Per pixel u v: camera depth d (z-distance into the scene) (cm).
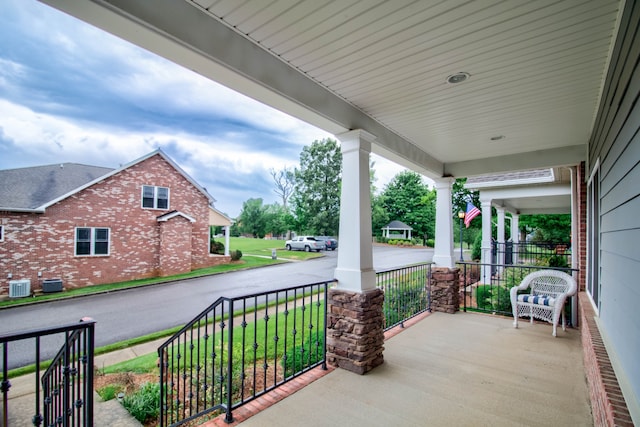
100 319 715
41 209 995
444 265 558
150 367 428
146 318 721
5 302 862
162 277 1228
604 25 197
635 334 150
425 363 340
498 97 308
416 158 477
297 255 1981
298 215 3222
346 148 343
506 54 233
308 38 219
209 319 678
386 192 3397
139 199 1226
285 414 245
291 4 185
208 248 1470
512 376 311
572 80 271
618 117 198
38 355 137
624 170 179
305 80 273
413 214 3212
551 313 476
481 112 345
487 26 201
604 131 266
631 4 159
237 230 4088
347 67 258
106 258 1139
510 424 234
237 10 193
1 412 344
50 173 1299
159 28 175
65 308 816
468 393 278
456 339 417
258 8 190
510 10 186
